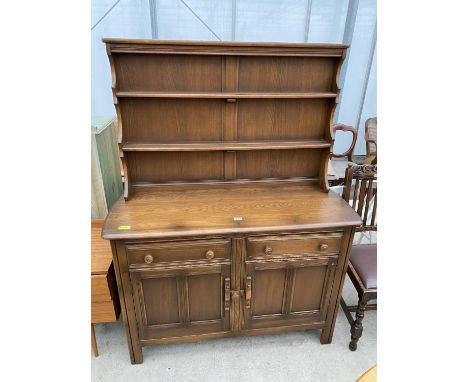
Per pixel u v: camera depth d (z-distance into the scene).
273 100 1.73
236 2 3.11
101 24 3.03
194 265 1.52
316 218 1.55
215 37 3.22
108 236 1.37
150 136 1.72
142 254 1.46
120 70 1.58
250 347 1.86
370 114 3.91
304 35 3.34
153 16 3.04
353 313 2.12
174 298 1.59
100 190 1.91
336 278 1.68
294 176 1.94
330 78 1.73
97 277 1.54
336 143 3.97
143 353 1.81
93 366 1.73
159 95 1.54
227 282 1.58
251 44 1.53
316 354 1.83
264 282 1.63
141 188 1.82
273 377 1.69
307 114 1.80
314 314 1.77
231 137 1.78
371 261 1.79
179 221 1.50
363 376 1.08
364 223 1.90
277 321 1.75
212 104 1.70
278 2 3.16
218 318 1.69
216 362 1.77
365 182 1.82
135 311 1.59
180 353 1.82
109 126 2.04
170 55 1.58
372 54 3.53
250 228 1.46
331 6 3.26
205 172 1.85
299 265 1.61
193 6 3.08
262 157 1.86
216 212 1.59
